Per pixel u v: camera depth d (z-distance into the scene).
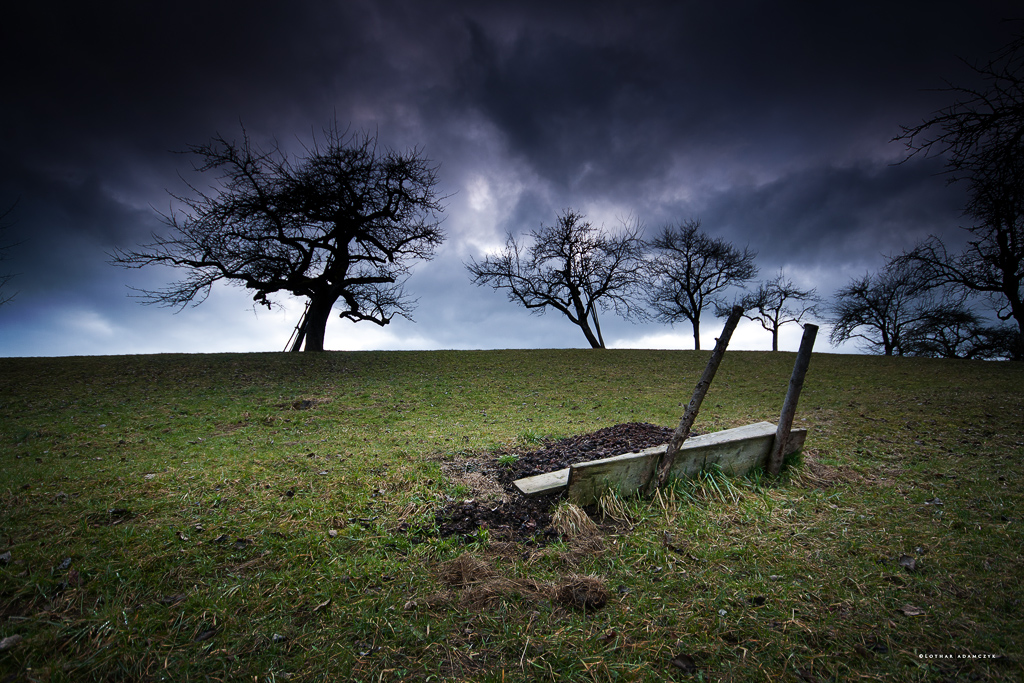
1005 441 6.63
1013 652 2.51
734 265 30.72
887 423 7.98
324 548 3.70
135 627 2.79
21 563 3.40
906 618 2.83
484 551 3.73
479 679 2.44
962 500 4.55
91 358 16.64
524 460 5.45
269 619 2.90
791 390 5.06
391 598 3.11
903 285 22.89
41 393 11.29
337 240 22.28
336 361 17.03
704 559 3.56
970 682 2.32
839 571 3.35
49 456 6.47
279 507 4.40
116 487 4.95
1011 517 4.15
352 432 8.12
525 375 15.25
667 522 4.15
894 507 4.44
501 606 3.01
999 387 12.18
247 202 19.67
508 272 29.92
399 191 22.36
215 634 2.77
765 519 4.19
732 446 5.02
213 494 4.73
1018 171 8.86
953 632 2.69
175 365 15.32
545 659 2.56
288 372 14.88
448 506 4.43
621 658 2.56
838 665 2.47
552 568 3.50
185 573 3.34
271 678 2.45
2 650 2.60
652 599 3.09
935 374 14.84
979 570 3.31
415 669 2.52
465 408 10.75
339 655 2.62
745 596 3.09
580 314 30.47
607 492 4.45
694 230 31.12
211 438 7.59
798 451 5.44
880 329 28.89
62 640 2.69
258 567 3.43
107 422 8.73
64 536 3.83
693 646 2.64
